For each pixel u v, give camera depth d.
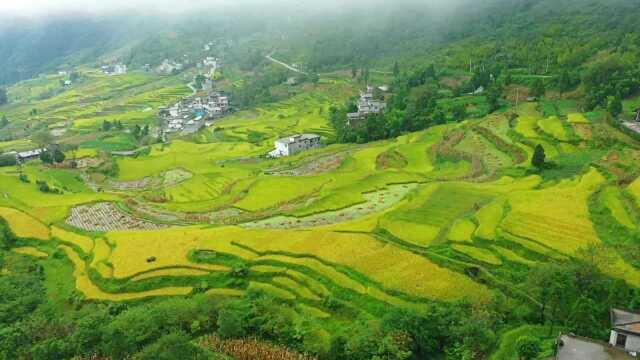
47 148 196.88
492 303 63.69
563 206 90.69
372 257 79.88
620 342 52.25
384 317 60.94
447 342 58.81
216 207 120.56
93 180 162.50
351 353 57.31
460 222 89.75
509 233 81.81
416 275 73.94
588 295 61.47
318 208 108.44
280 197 123.38
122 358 60.88
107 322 67.06
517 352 54.31
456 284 71.19
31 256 96.50
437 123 182.75
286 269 79.38
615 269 67.69
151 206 125.00
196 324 65.69
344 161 155.00
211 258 84.38
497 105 180.25
